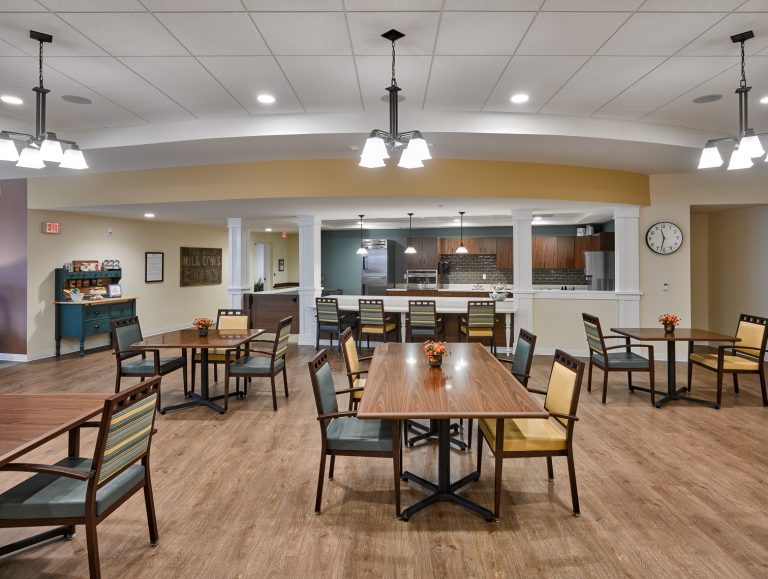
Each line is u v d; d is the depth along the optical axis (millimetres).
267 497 2537
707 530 2205
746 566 1939
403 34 2812
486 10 2555
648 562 1970
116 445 1825
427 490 2615
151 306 7977
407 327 6535
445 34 2812
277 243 11984
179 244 8602
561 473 2814
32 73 3318
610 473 2809
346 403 4234
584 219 8445
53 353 6355
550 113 4172
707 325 7203
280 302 8398
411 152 2779
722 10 2543
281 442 3316
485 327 5898
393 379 2666
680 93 3691
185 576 1896
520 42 2904
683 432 3486
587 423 3691
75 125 4441
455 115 4145
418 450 3166
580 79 3441
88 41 2873
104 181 5727
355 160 5219
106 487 1877
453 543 2111
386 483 2703
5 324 6055
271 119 4242
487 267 9938
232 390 4641
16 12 2549
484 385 2529
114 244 7266
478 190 5246
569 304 6402
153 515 2107
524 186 5312
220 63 3191
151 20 2643
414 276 9773
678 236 5957
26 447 1670
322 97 3816
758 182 5812
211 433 3490
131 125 4477
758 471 2824
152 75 3373
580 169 5512
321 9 2543
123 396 1828
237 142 4477
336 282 10609
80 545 2111
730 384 4863
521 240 6406
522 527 2236
